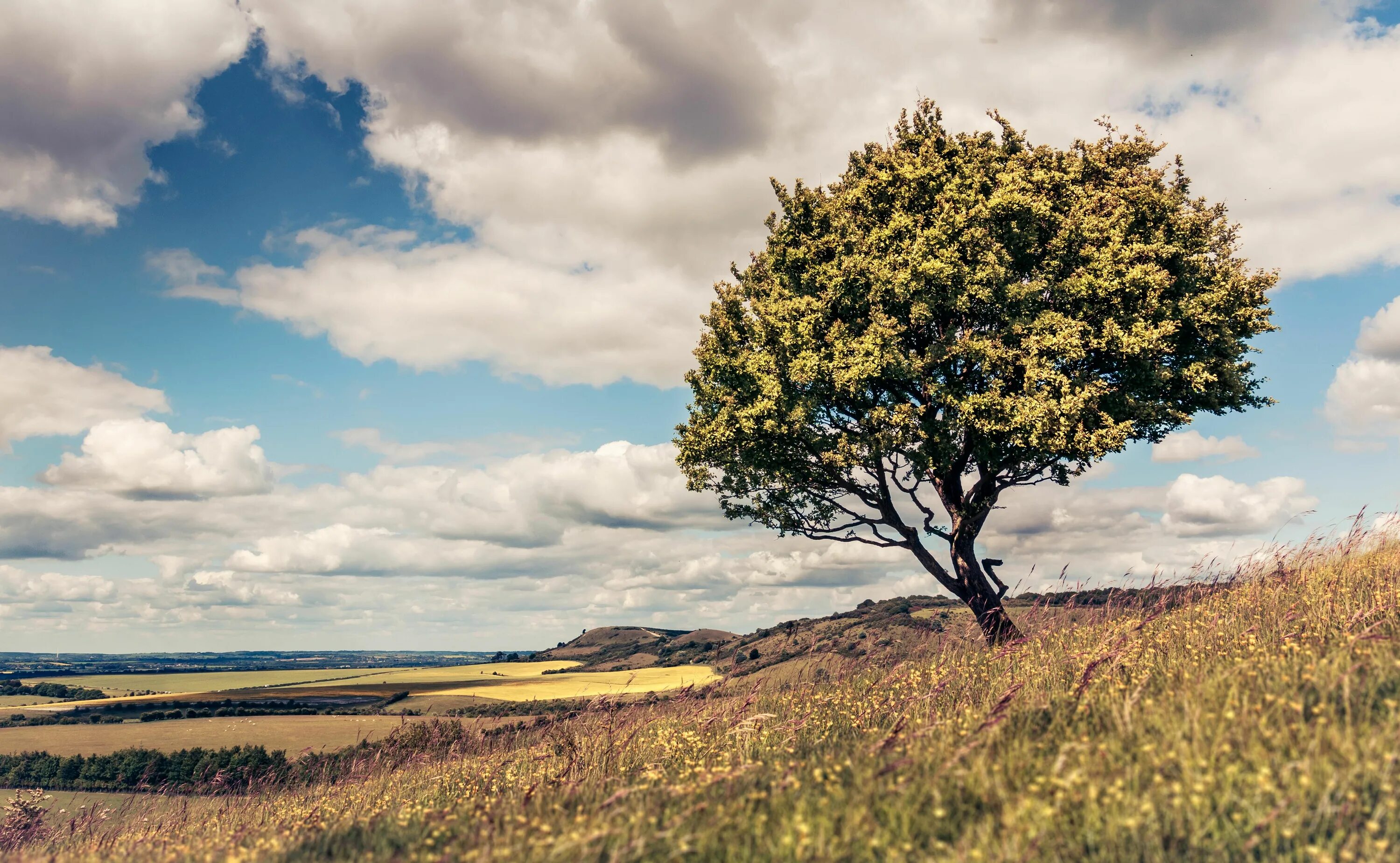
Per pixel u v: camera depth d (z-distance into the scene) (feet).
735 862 19.34
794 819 20.42
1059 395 62.64
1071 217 67.00
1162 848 17.20
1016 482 73.26
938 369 67.26
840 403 71.46
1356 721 22.17
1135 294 63.82
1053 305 67.00
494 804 29.09
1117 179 73.20
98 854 29.12
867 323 67.72
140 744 216.74
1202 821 17.92
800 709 40.14
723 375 74.95
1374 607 35.19
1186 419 65.51
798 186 75.05
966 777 22.21
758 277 80.79
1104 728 26.14
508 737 47.83
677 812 23.08
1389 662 26.09
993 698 33.71
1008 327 64.85
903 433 65.36
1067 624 48.42
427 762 47.16
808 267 73.05
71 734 247.70
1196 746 21.47
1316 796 18.19
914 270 63.41
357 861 23.26
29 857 27.76
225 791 48.62
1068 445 61.11
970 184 68.23
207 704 358.64
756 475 76.95
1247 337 70.64
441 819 27.58
